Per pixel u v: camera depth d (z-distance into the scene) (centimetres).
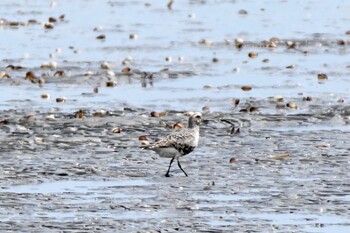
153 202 1847
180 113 2652
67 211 1792
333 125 2528
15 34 4159
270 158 2172
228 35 4125
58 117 2581
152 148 2041
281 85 3083
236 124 2516
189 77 3231
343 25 4391
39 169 2080
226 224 1717
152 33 4194
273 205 1827
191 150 2053
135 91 3002
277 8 4969
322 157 2180
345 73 3284
